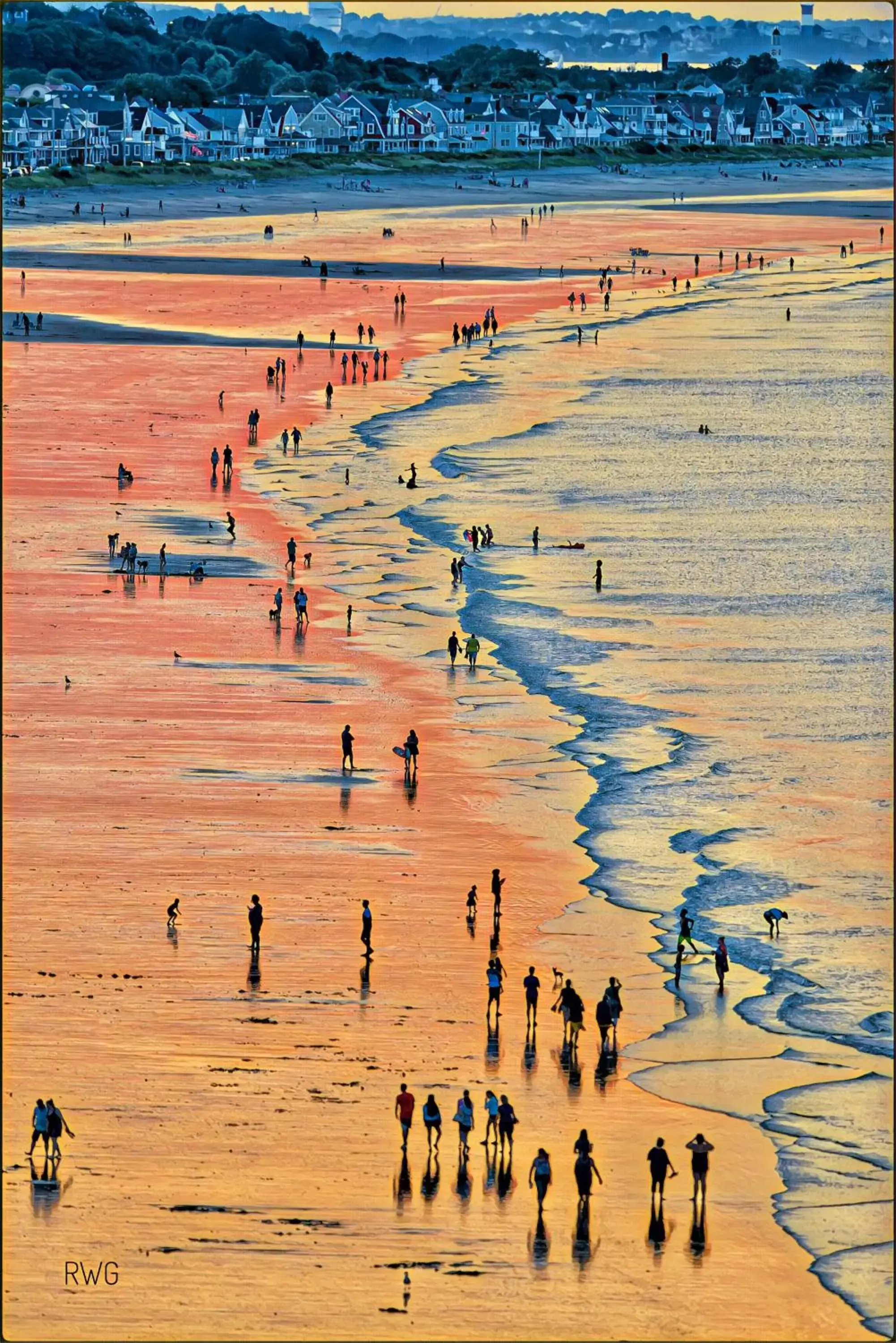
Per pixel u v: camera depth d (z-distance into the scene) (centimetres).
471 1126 12062
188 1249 10762
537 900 16775
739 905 16862
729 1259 11038
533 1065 13500
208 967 14850
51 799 18812
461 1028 14050
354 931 15850
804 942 16075
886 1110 13050
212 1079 12862
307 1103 12600
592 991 14912
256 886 16738
